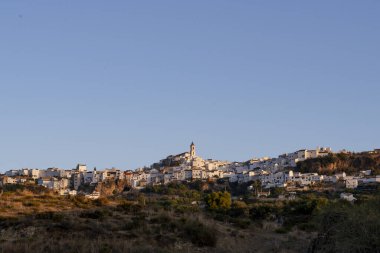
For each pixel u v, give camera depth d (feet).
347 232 96.48
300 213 237.66
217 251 124.77
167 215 155.22
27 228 126.00
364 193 489.26
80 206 171.83
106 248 106.52
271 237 154.61
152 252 110.63
